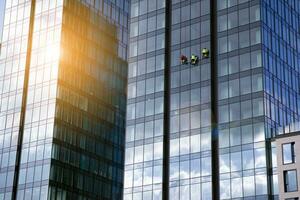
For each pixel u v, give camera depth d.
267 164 90.38
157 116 105.25
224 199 92.81
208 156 96.88
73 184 123.06
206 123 99.12
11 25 137.75
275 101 97.31
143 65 110.81
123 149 139.12
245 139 93.88
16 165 123.38
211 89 100.62
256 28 99.25
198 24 106.44
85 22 136.00
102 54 139.00
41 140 122.38
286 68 103.50
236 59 99.75
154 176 101.62
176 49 107.81
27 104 128.12
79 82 130.88
